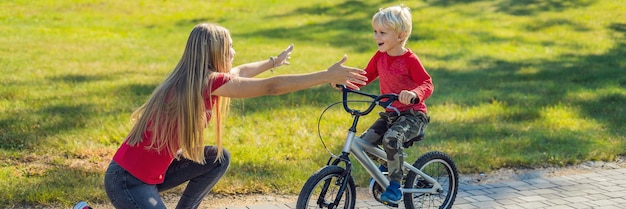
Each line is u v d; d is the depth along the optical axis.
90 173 5.82
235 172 5.97
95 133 7.10
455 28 18.03
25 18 18.14
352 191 4.37
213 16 19.86
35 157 6.25
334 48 15.32
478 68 12.99
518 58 14.34
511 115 8.73
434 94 10.14
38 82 10.01
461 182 6.05
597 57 14.51
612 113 9.05
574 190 5.82
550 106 9.37
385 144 4.33
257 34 17.11
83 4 20.80
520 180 6.16
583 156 6.92
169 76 3.56
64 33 16.11
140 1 21.77
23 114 7.79
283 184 5.72
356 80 3.43
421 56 14.34
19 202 5.05
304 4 21.91
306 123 7.99
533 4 21.70
